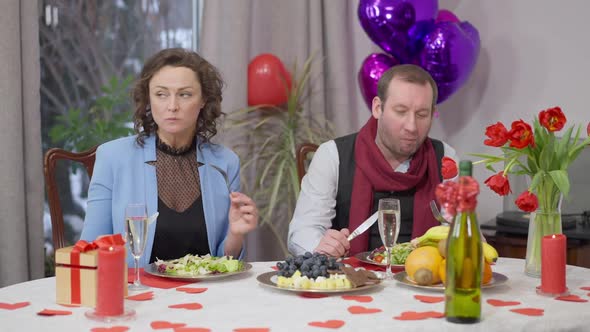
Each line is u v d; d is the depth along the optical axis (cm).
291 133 363
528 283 179
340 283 163
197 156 237
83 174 371
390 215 176
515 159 188
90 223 222
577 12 349
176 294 162
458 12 382
